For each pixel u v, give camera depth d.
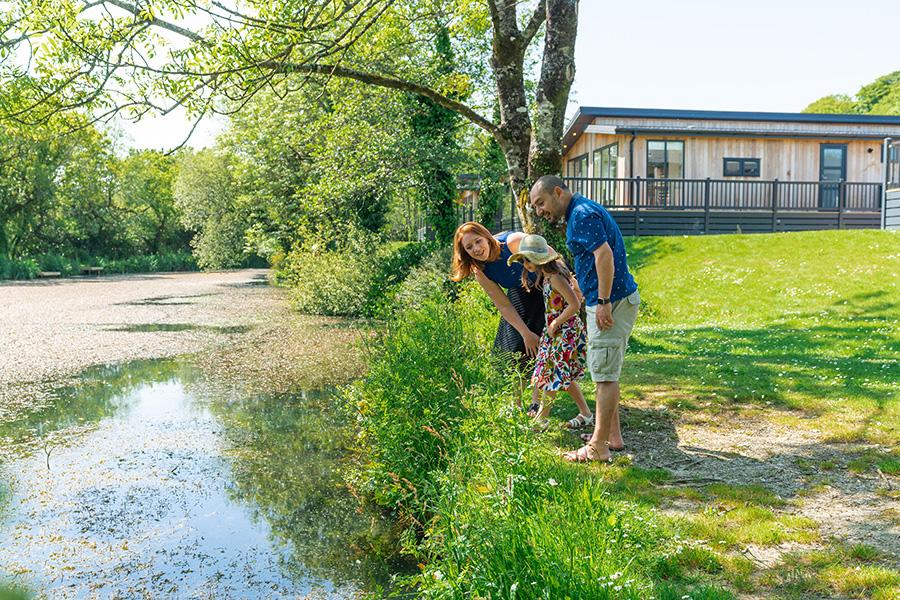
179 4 5.72
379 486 4.85
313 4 6.20
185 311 20.98
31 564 3.94
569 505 2.98
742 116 24.55
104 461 5.97
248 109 22.28
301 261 21.36
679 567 3.25
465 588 2.68
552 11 7.82
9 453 6.25
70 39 5.95
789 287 15.27
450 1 10.52
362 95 17.23
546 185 4.90
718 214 24.03
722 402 6.65
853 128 25.08
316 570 3.87
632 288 4.82
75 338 14.59
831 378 7.63
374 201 20.70
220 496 5.07
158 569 3.88
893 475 4.57
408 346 5.22
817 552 3.41
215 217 48.97
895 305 13.37
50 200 50.91
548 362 5.36
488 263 5.41
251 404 8.27
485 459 3.35
